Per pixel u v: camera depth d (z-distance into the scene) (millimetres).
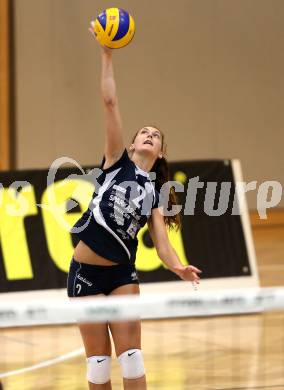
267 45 28938
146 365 12523
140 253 16031
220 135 28844
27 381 11758
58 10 27203
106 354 9047
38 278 15656
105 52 8797
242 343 13883
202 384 11445
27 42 27078
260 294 7086
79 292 8992
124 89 27984
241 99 28922
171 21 28172
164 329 15016
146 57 28078
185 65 28406
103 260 8828
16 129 27297
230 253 16375
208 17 28438
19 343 14094
